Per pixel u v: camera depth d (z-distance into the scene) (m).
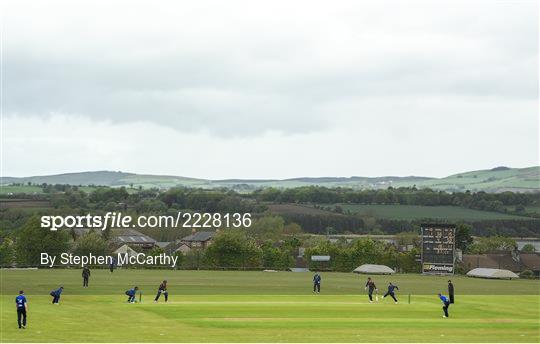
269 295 97.06
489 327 68.12
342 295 99.50
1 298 82.25
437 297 99.69
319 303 86.69
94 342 53.47
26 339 53.81
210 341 55.44
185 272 153.50
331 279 138.88
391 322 69.88
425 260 166.25
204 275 142.62
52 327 60.59
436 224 166.00
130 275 136.00
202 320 68.19
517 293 112.69
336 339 57.69
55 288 99.81
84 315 69.44
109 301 83.69
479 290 118.12
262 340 56.44
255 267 172.62
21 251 163.50
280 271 168.88
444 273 165.62
